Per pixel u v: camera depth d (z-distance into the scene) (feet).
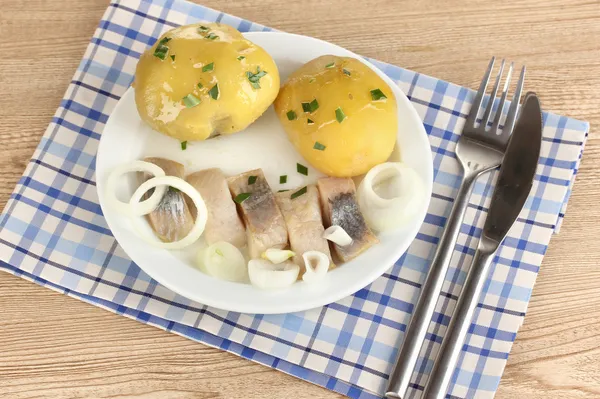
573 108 1.88
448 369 1.58
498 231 1.68
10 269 1.70
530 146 1.76
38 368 1.65
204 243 1.66
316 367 1.65
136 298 1.68
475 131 1.80
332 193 1.65
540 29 1.95
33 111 1.85
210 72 1.61
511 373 1.67
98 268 1.70
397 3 1.97
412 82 1.87
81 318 1.68
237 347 1.66
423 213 1.64
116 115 1.71
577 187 1.81
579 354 1.68
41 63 1.89
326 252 1.62
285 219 1.65
